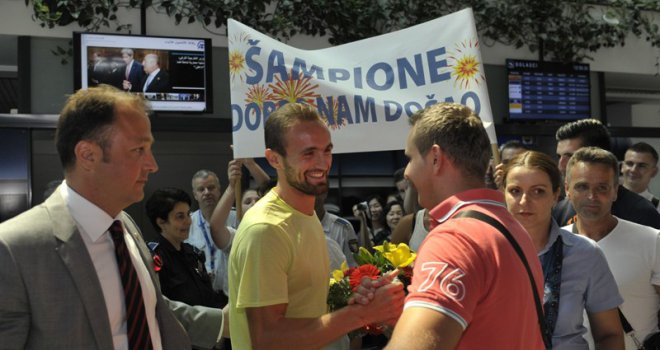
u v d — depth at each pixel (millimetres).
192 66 5469
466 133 1396
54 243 1413
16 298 1347
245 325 1747
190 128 5531
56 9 5211
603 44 6898
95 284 1442
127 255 1586
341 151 3068
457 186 1403
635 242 2428
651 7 6926
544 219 2090
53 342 1371
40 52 5309
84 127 1485
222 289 4043
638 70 7102
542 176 2076
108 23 5375
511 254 1289
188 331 1985
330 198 6262
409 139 1499
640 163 4301
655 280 2396
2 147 5176
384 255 1888
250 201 4125
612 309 2066
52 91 5328
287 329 1643
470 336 1220
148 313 1639
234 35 3279
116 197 1530
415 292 1207
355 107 3068
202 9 5582
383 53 3068
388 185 6406
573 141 3055
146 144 1562
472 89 2865
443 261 1222
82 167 1505
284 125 1778
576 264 2064
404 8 6086
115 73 5273
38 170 6016
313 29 5898
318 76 3135
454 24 2938
